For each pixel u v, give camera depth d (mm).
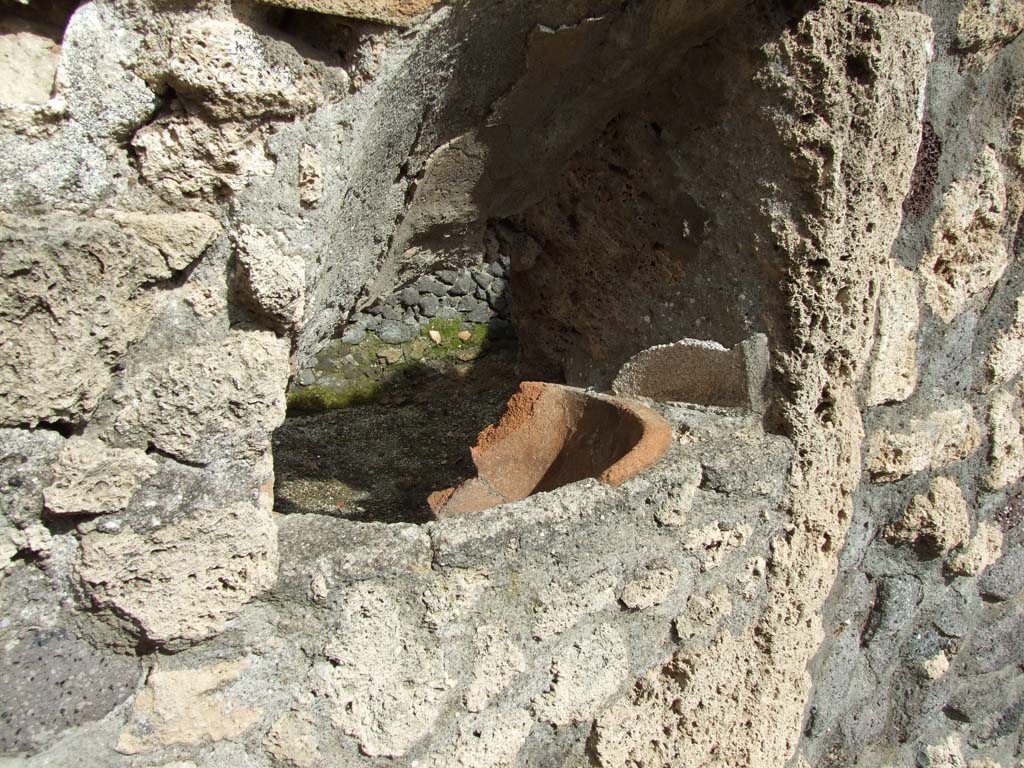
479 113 1377
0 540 830
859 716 1899
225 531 950
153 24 834
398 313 3912
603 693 1329
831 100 1320
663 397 1722
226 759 1010
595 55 1373
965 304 1723
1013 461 1908
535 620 1209
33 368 797
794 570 1541
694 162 1583
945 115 1548
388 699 1097
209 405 917
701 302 1666
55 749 908
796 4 1326
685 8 1322
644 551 1316
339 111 1023
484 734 1202
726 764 1538
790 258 1434
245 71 876
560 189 1899
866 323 1487
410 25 1006
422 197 1538
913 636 1940
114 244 824
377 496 2666
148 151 874
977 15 1485
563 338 2297
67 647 900
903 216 1580
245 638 997
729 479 1387
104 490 867
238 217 937
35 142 804
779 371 1493
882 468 1672
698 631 1433
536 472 1744
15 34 821
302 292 979
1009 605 2113
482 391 3641
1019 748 2270
